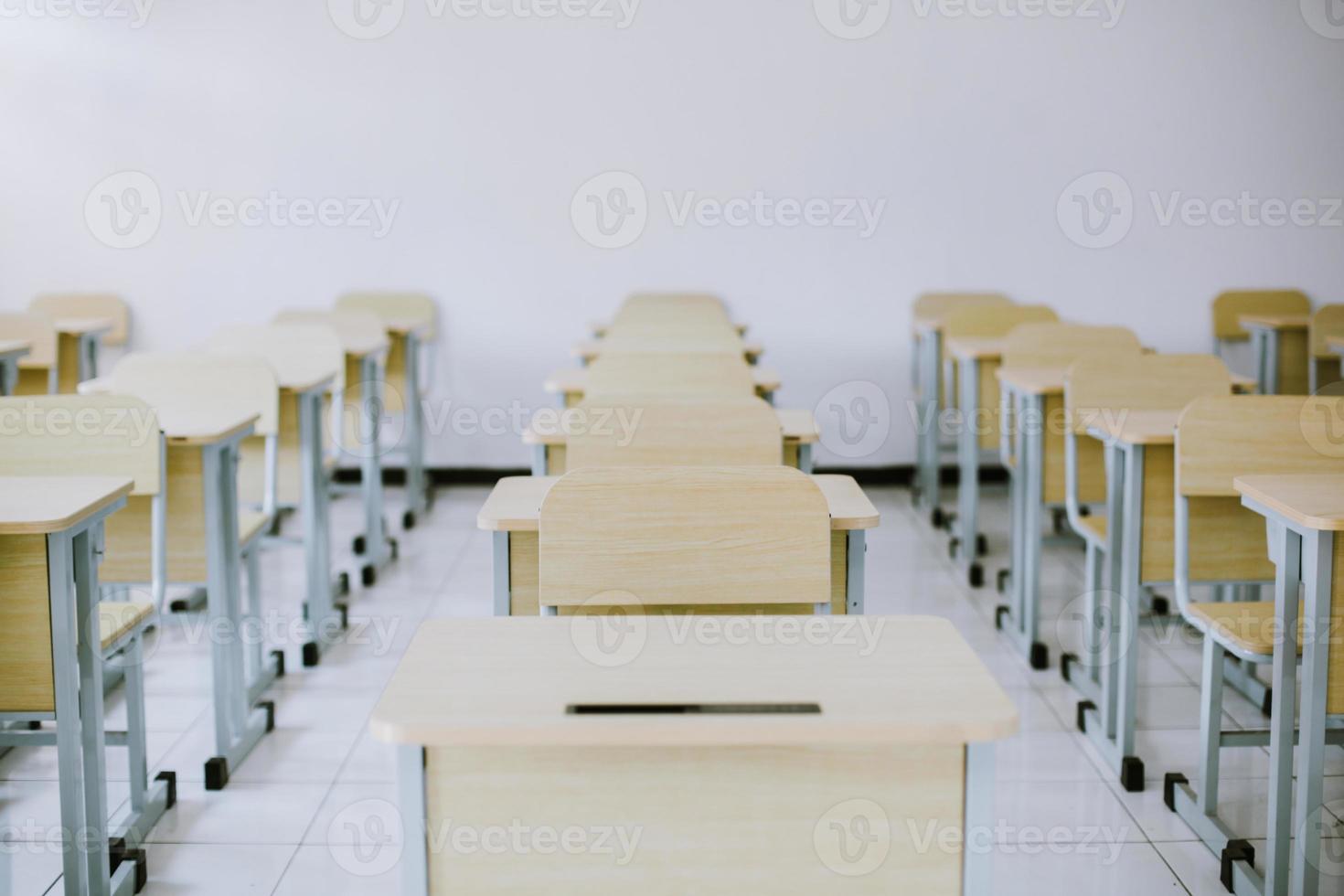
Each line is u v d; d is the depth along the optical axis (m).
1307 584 1.98
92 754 2.13
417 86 5.26
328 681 3.27
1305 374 5.21
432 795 1.27
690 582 1.72
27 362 4.41
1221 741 2.44
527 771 1.27
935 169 5.38
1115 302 5.50
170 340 5.38
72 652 2.02
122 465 2.52
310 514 3.54
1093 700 3.09
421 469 5.16
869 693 1.31
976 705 1.28
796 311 5.47
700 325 4.43
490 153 5.31
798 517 1.71
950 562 4.39
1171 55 5.32
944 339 4.98
